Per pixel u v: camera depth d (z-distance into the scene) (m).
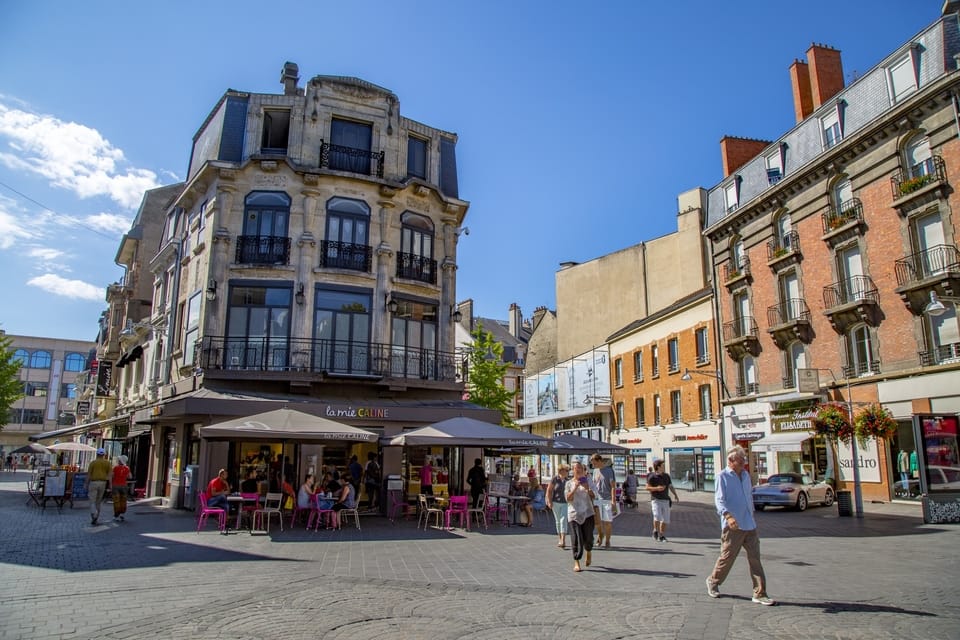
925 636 5.54
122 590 7.29
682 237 36.59
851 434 18.00
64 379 78.06
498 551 10.81
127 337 30.47
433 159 23.64
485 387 32.47
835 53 26.12
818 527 14.77
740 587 7.67
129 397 29.17
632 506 22.14
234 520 14.96
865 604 6.73
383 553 10.48
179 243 23.33
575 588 7.62
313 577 8.22
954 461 15.55
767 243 26.92
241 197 20.50
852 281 22.48
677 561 9.73
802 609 6.51
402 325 21.67
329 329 20.19
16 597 6.87
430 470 18.31
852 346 22.69
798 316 24.83
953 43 18.78
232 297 19.75
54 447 26.64
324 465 19.05
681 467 32.25
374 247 21.34
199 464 17.84
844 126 22.86
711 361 30.19
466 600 6.97
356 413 18.69
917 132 20.00
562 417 45.03
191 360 20.23
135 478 24.45
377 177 21.53
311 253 20.34
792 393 24.53
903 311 20.34
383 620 6.09
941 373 18.91
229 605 6.61
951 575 8.45
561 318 47.03
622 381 38.81
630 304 40.47
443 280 22.94
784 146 26.19
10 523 14.08
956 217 18.61
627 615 6.31
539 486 17.42
